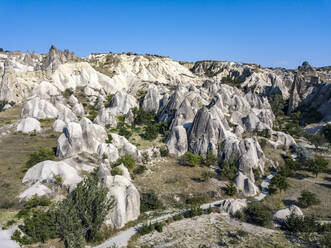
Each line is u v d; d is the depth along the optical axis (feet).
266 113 324.60
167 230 137.69
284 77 537.65
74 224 117.19
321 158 215.92
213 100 333.42
